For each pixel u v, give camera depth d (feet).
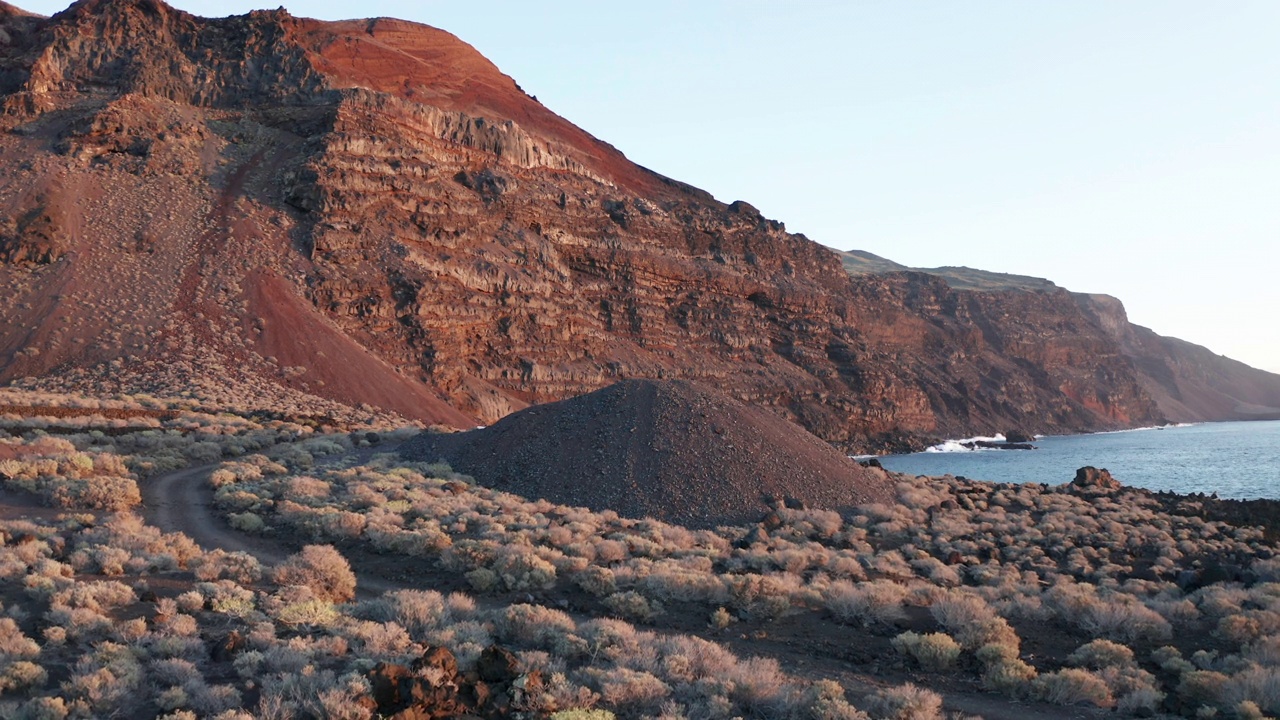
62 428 150.10
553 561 76.59
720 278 504.02
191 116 388.57
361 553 82.69
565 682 42.37
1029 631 64.75
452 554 76.74
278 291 297.94
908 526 113.19
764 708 43.37
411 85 563.07
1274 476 295.69
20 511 88.12
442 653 42.16
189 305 277.23
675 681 45.50
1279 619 64.85
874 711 43.88
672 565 79.66
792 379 498.28
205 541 84.53
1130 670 53.57
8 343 236.84
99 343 245.45
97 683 37.47
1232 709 47.39
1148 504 149.69
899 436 526.57
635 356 437.99
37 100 366.43
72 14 418.10
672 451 123.03
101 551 67.62
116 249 294.46
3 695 37.40
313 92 414.62
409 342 323.78
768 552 92.99
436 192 378.73
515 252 403.95
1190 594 80.53
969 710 46.75
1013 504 144.77
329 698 36.81
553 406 142.72
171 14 431.43
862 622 64.90
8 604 51.11
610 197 500.74
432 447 148.25
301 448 160.76
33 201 300.81
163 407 191.42
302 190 342.64
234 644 44.98
